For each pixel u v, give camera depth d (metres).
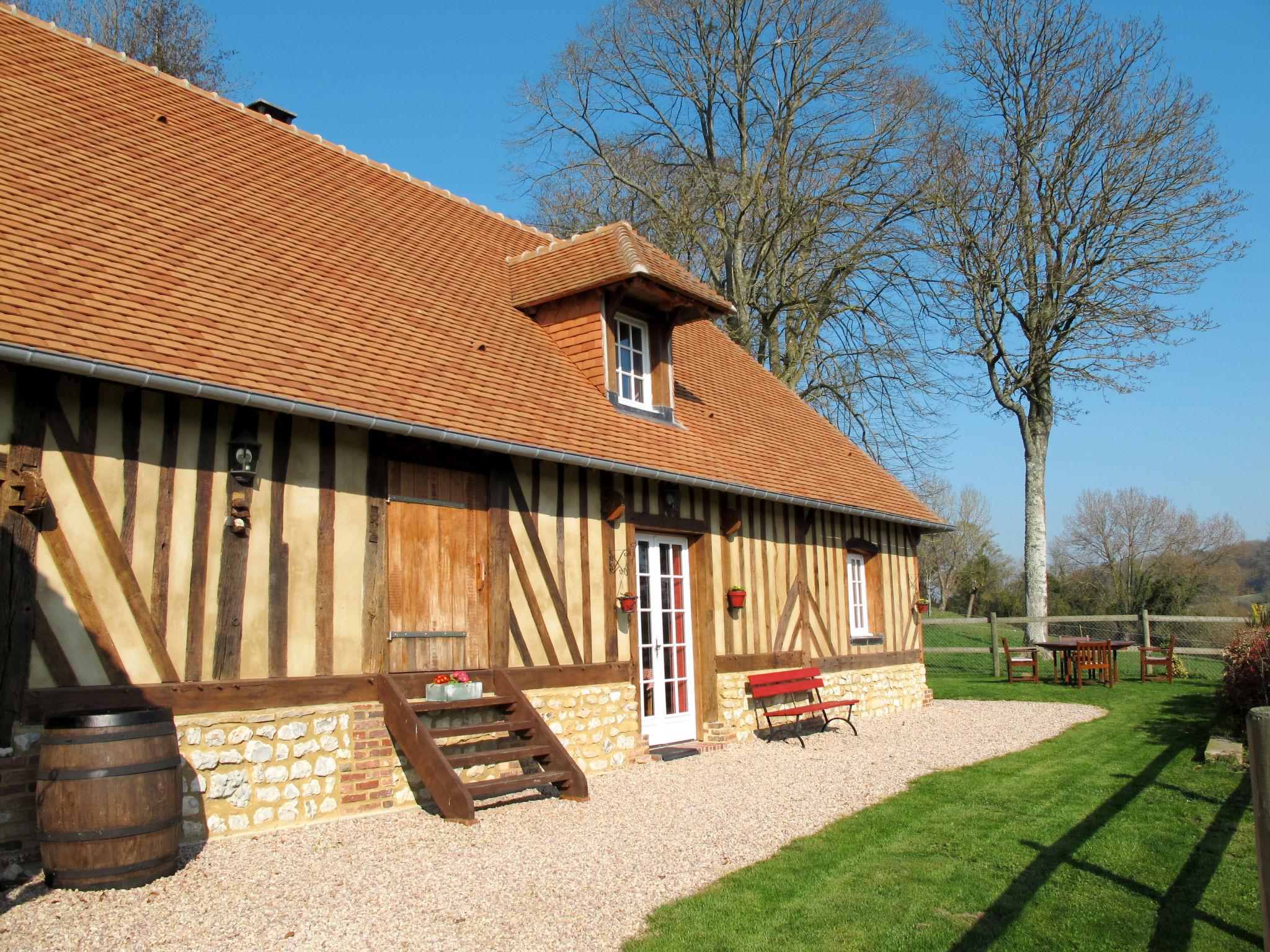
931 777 8.15
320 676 6.48
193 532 5.94
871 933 4.43
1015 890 5.04
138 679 5.58
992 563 44.19
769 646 11.37
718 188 23.03
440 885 5.04
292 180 9.96
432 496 7.50
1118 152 19.44
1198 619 17.78
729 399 13.52
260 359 6.46
